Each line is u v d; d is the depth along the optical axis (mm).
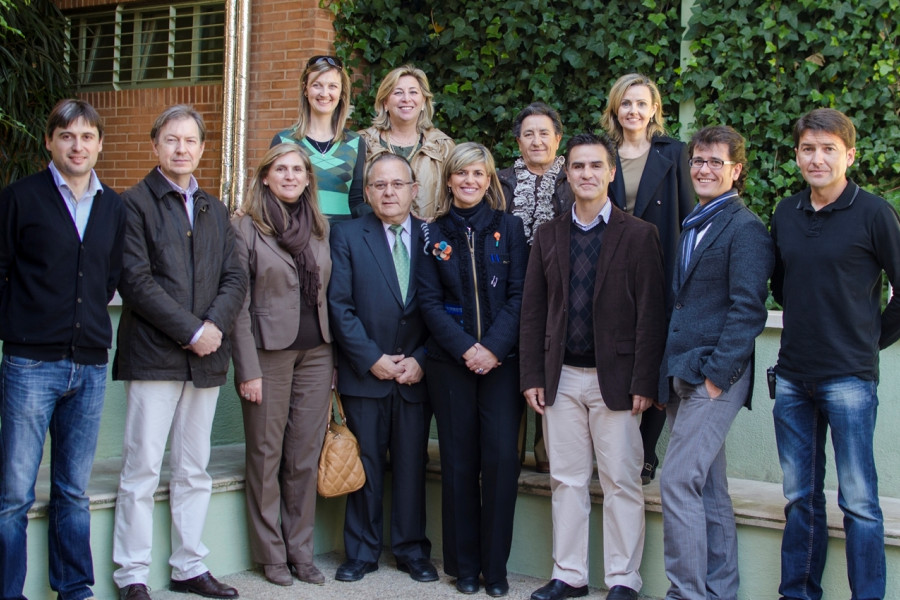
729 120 4652
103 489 3512
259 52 5723
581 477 3533
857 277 2961
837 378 2986
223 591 3490
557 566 3564
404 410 3764
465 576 3621
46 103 5969
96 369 3146
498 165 5348
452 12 5465
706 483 3344
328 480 3666
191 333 3250
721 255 3156
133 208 3250
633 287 3389
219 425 4566
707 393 3150
